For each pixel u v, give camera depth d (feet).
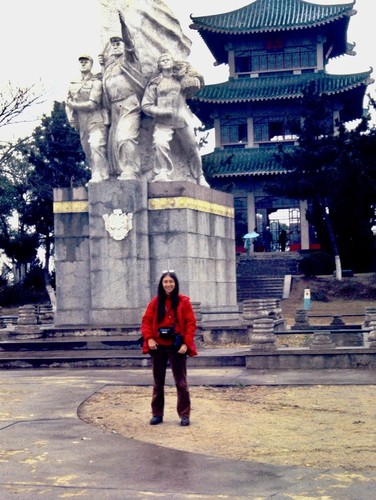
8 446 30.68
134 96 69.77
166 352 35.40
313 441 31.37
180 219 66.54
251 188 218.79
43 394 43.55
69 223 68.39
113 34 72.54
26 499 23.62
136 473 26.45
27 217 176.04
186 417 34.86
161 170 68.69
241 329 64.85
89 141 70.23
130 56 70.38
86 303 67.62
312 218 187.01
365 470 26.73
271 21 219.00
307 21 215.31
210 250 71.97
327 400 40.81
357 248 184.03
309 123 165.68
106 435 32.53
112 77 69.67
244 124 224.94
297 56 223.51
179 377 34.99
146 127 70.90
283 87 216.54
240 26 219.41
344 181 157.07
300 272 182.19
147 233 66.90
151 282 66.85
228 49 226.38
